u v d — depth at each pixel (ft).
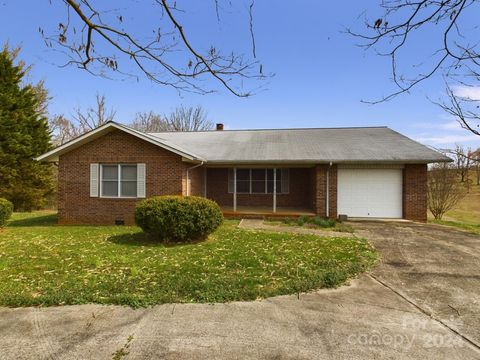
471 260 20.04
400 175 40.29
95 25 10.98
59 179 39.37
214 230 26.43
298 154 40.45
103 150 38.88
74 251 22.35
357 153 39.68
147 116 119.55
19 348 9.86
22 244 24.94
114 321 11.66
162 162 38.29
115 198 38.68
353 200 40.78
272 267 18.06
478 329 11.02
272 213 41.60
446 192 51.29
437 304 13.14
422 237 27.94
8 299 13.37
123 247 23.70
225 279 15.81
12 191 56.65
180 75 13.23
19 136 56.24
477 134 16.49
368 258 20.12
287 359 9.25
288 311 12.48
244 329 11.04
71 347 9.90
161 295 13.85
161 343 10.14
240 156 40.75
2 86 56.49
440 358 9.30
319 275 16.16
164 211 24.67
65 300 13.41
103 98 99.19
